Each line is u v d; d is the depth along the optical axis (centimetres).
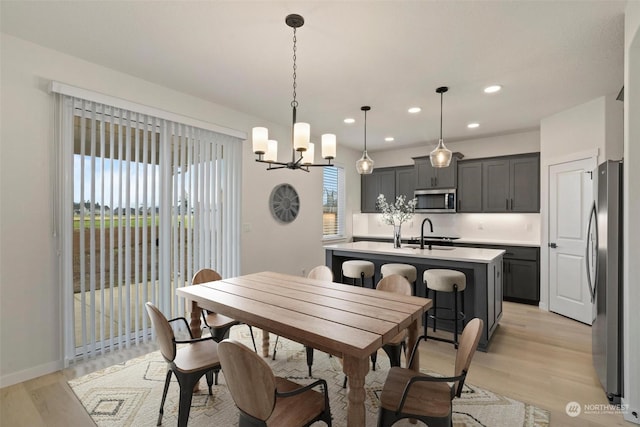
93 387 236
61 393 228
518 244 470
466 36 237
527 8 204
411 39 241
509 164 498
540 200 454
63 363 262
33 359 250
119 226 291
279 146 469
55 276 260
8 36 238
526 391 233
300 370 264
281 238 471
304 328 161
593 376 254
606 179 225
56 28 230
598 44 245
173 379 247
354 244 458
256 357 124
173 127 336
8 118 239
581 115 378
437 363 278
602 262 232
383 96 356
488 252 363
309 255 520
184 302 340
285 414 144
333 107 394
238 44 251
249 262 422
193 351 205
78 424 196
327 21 220
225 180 387
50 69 257
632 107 202
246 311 188
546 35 234
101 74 286
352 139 557
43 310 254
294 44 249
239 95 355
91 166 277
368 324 166
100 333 287
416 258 357
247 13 212
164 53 265
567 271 398
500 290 368
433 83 321
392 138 550
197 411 209
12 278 241
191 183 351
